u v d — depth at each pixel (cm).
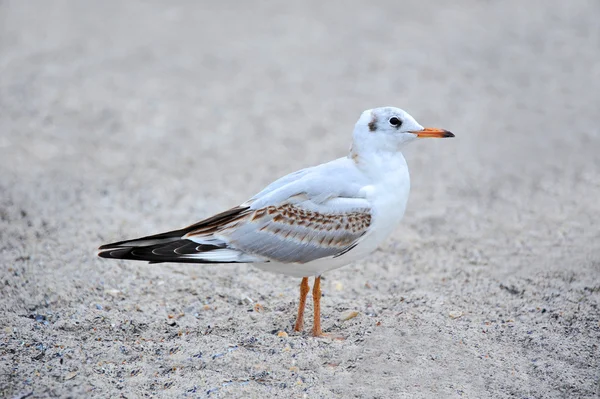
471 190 1540
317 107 2006
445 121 1894
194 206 1468
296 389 857
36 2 2931
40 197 1459
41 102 2006
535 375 887
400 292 1138
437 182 1585
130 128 1866
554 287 1118
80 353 940
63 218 1372
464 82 2147
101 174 1602
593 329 994
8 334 979
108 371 900
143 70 2248
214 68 2272
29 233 1296
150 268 1194
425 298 1095
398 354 923
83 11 2819
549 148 1733
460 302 1084
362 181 958
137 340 980
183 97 2067
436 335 967
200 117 1945
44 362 917
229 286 1152
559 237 1295
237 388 857
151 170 1634
